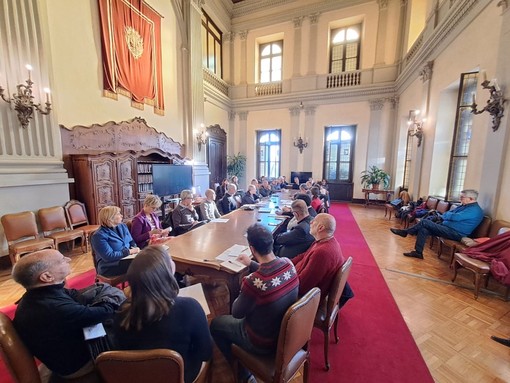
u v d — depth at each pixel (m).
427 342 1.87
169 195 5.56
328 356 1.73
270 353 1.26
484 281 2.72
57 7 3.66
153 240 2.29
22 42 3.23
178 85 6.47
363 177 7.90
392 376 1.57
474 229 3.21
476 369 1.63
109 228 2.21
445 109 4.73
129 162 4.63
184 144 6.80
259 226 1.33
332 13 7.94
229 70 9.40
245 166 9.75
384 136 7.89
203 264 1.77
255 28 8.89
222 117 9.20
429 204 4.67
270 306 1.18
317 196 4.57
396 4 7.29
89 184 3.93
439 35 4.55
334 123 8.45
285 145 9.17
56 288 1.09
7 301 2.40
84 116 4.12
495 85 3.00
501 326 2.06
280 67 9.03
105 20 4.34
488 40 3.29
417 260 3.47
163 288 0.94
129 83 4.91
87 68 4.14
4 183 3.04
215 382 1.52
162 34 5.82
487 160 3.21
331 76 8.24
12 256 2.88
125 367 0.84
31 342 1.01
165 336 0.94
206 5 7.44
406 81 6.65
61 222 3.49
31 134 3.38
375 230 5.04
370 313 2.24
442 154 4.83
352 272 3.08
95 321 1.15
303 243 2.52
